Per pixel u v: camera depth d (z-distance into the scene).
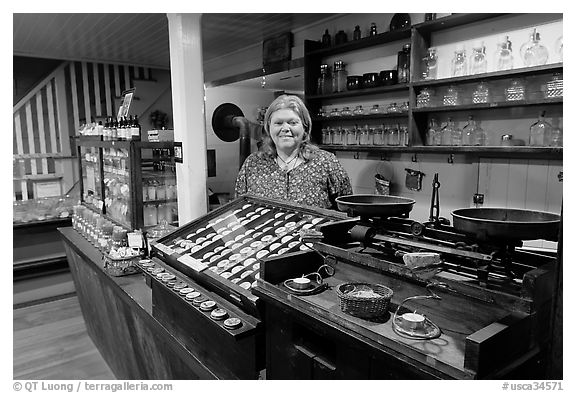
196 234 2.27
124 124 3.30
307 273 1.59
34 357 3.52
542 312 1.07
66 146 6.08
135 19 3.97
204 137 3.12
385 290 1.28
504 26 2.97
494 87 3.03
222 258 1.94
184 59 2.98
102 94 6.32
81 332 4.00
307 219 2.00
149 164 3.28
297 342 1.39
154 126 6.75
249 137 5.20
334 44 4.11
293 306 1.35
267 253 1.83
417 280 1.25
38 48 5.20
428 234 1.42
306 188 2.63
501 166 3.10
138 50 5.36
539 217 1.29
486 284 1.13
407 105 3.52
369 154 4.11
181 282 1.99
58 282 4.96
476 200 3.26
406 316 1.13
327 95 4.14
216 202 4.95
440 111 3.34
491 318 1.09
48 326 4.14
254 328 1.52
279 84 5.25
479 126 3.19
